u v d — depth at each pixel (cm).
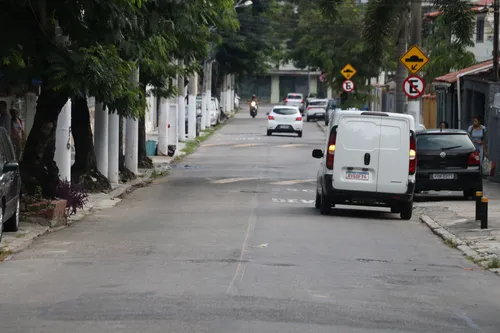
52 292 1596
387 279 1819
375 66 5403
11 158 2444
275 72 18238
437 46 7556
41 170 2730
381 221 2958
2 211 2227
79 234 2489
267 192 3925
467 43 5097
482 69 5809
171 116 6222
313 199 3681
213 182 4394
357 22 9519
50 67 2466
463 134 3594
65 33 2583
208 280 1730
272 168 5259
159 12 2817
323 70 11494
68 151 3312
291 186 4241
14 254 2105
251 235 2470
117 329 1291
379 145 2967
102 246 2241
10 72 2539
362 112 2980
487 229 2666
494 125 4447
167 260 1997
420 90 4281
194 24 3122
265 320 1363
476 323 1413
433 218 3011
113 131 4047
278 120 8406
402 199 2977
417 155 3550
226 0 3272
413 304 1553
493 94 5062
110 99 2562
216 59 11100
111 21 2509
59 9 2525
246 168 5241
